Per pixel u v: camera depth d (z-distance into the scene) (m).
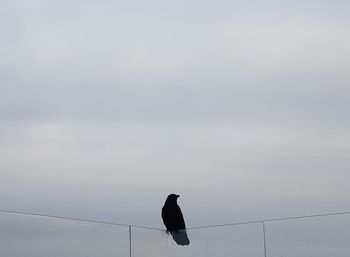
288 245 7.51
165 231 8.09
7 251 6.22
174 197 8.52
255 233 7.68
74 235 6.77
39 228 6.48
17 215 6.34
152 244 7.78
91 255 6.92
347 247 7.27
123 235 7.35
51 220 6.59
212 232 7.90
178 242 8.11
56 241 6.60
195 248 7.98
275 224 7.61
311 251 7.41
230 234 7.79
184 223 8.39
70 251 6.71
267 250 7.59
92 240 6.96
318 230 7.41
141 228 7.61
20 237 6.33
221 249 7.80
